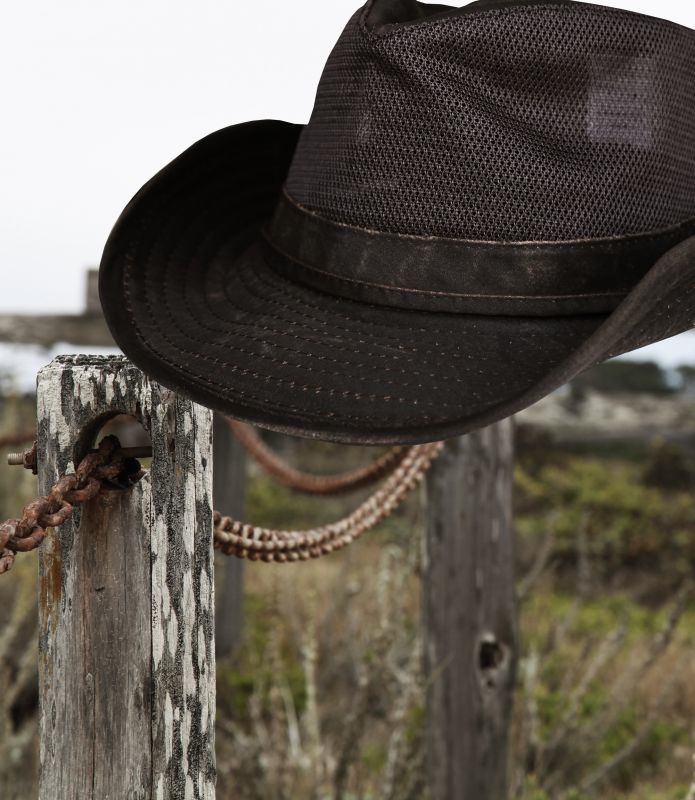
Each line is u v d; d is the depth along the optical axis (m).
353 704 3.00
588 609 7.27
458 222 1.25
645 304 1.06
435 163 1.25
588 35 1.23
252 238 1.60
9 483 4.87
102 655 1.33
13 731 3.82
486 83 1.24
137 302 1.40
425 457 2.04
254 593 6.80
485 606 3.18
